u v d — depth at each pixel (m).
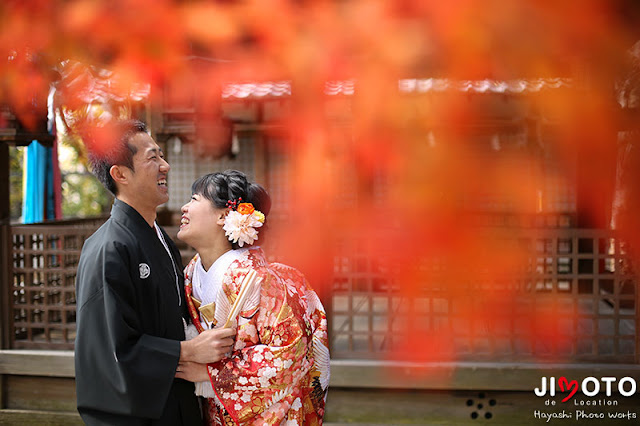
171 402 2.10
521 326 4.27
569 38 1.77
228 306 2.11
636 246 4.00
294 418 2.12
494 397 4.18
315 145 3.40
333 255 4.27
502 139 6.44
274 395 2.04
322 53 1.96
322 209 4.16
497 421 4.18
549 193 6.60
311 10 1.92
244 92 5.97
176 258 2.39
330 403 4.27
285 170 7.33
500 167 6.44
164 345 2.02
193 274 2.27
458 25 1.71
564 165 6.39
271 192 7.36
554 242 4.18
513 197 6.49
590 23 1.71
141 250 2.11
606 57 2.28
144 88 5.20
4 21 1.94
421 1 1.69
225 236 2.21
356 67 1.97
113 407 1.97
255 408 2.04
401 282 4.22
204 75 2.95
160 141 5.70
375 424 4.21
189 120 5.66
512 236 4.16
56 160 6.34
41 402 4.49
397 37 1.76
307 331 2.16
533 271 4.20
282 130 7.02
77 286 2.11
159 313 2.13
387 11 1.75
